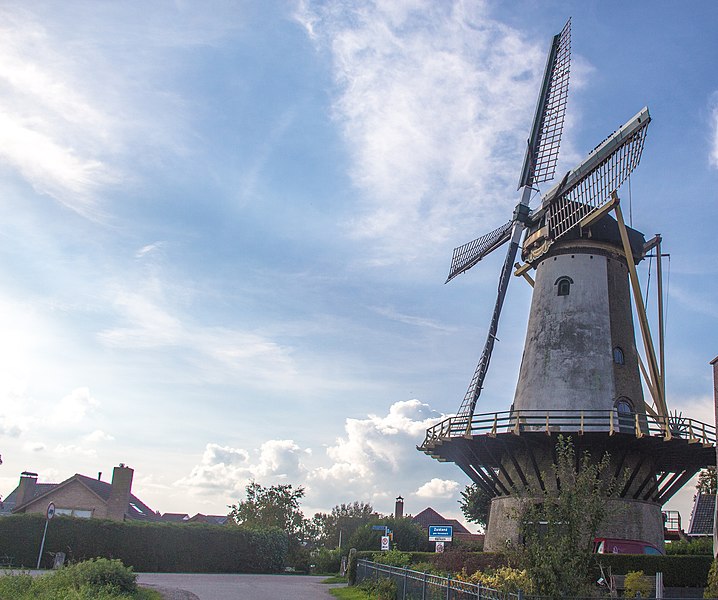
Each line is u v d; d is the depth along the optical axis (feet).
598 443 77.36
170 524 125.29
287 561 143.33
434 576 49.19
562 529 40.14
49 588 49.60
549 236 92.73
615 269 90.89
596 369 84.58
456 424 82.48
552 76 101.91
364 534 144.66
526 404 86.69
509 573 48.37
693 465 85.25
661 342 87.15
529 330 92.12
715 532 56.54
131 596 54.80
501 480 86.99
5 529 111.34
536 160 99.55
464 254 115.24
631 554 65.41
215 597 68.03
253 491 189.26
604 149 86.99
